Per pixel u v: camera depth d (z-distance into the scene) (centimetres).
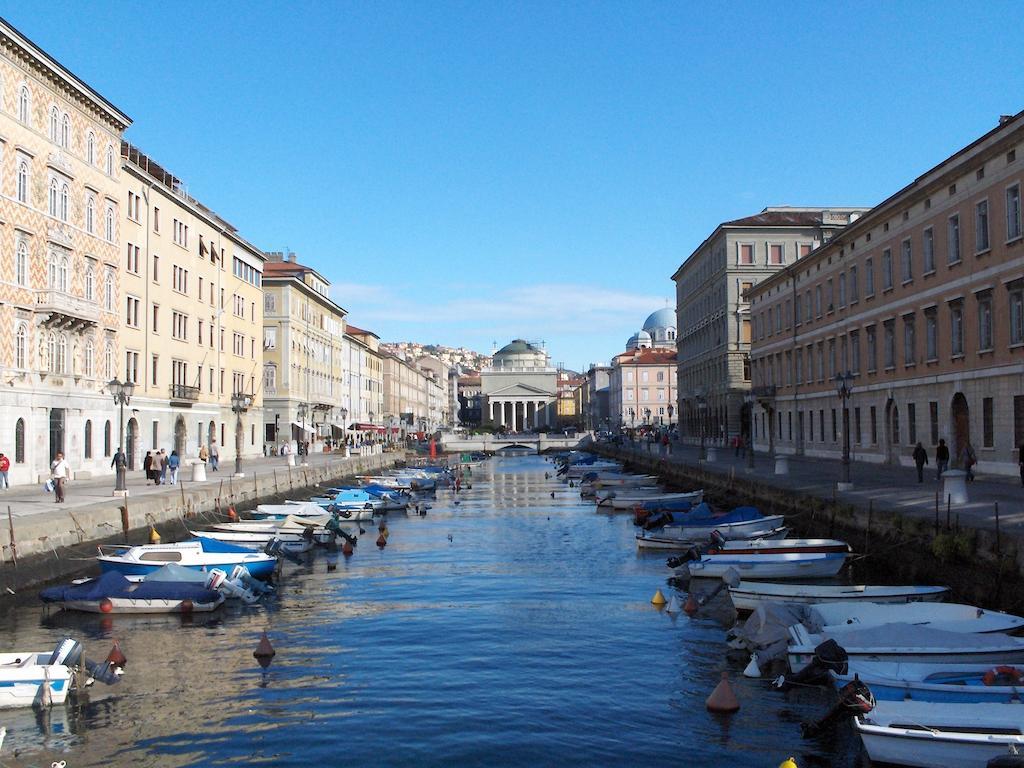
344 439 11056
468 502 6156
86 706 1638
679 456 7581
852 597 2094
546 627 2216
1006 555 2000
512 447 15375
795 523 3519
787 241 8931
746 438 8788
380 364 15738
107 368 5372
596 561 3319
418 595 2667
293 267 10206
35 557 2634
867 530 2761
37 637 2158
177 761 1391
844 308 5950
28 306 4428
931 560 2336
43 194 4584
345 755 1405
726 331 9038
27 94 4450
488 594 2672
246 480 4806
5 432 4238
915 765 1181
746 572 2669
